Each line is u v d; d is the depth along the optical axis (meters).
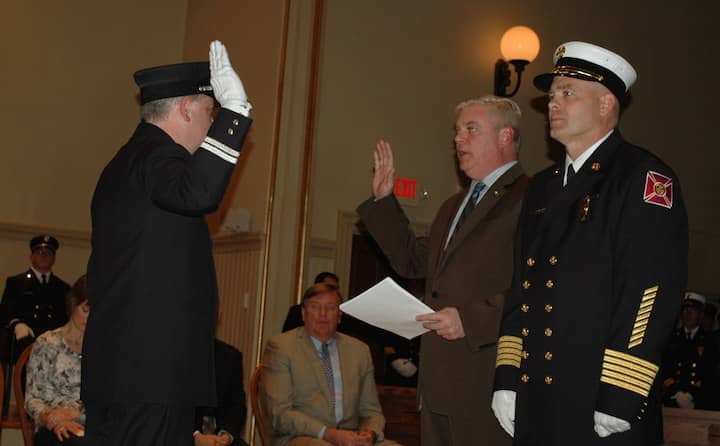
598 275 2.37
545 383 2.39
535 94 7.87
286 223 6.69
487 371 2.86
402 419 5.66
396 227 3.27
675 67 8.70
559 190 2.58
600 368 2.33
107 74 7.89
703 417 3.74
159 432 2.14
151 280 2.18
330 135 6.95
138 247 2.18
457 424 2.88
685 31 8.80
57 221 7.59
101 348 2.19
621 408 2.21
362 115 7.10
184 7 8.25
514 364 2.53
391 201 3.27
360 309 2.83
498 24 7.80
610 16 8.34
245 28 7.25
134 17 8.03
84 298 4.12
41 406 4.04
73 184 7.68
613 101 2.55
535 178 2.72
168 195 2.11
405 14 7.35
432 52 7.46
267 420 4.52
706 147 8.84
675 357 6.93
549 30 8.02
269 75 6.84
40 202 7.53
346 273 6.93
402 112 7.28
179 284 2.20
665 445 3.79
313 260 6.83
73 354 4.16
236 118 2.13
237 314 6.84
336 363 4.61
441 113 7.47
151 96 2.33
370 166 7.14
